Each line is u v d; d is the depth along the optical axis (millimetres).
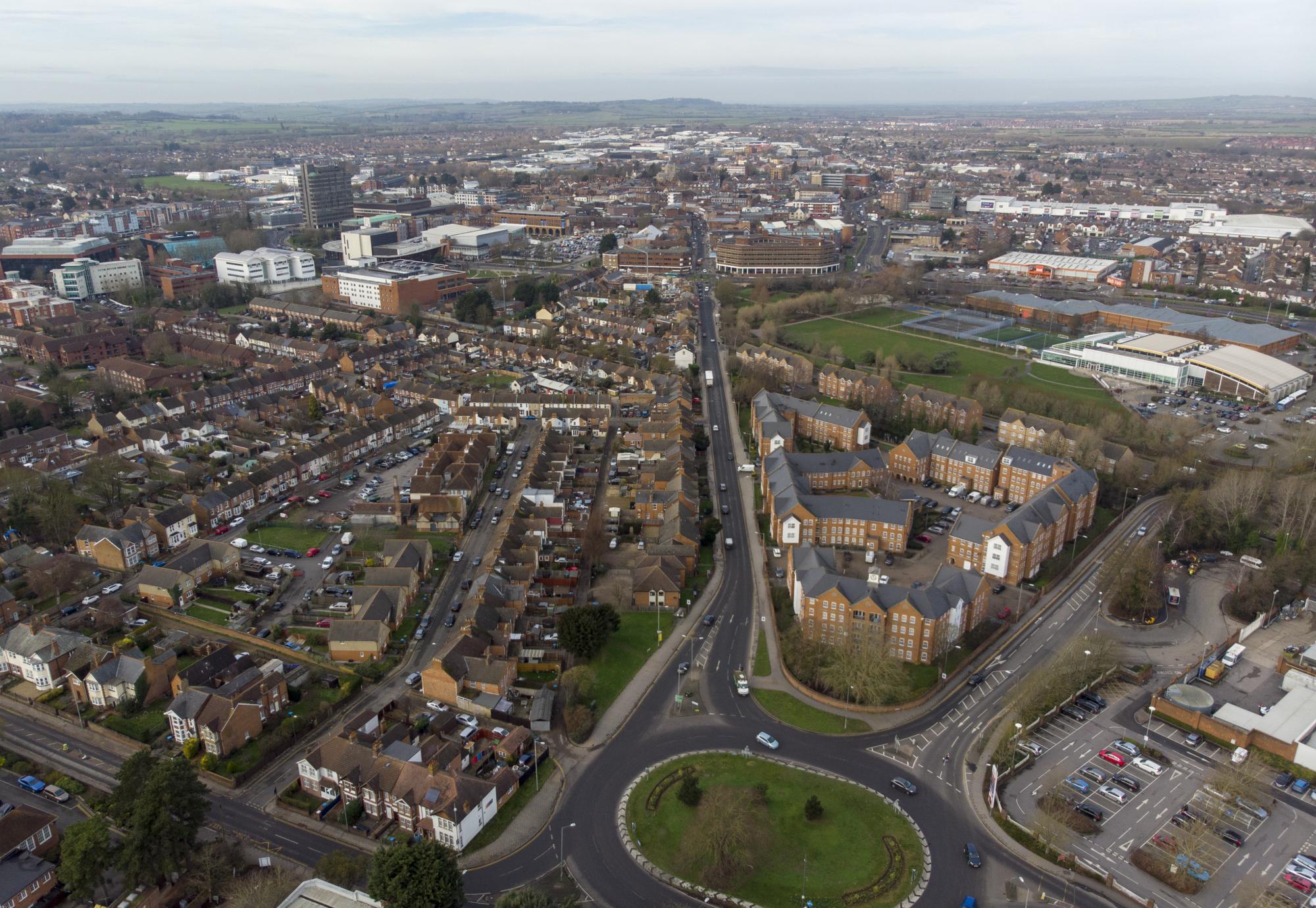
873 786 168250
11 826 144500
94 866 137750
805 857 151000
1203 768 174000
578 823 158125
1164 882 146750
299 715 185875
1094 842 155000
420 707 188875
